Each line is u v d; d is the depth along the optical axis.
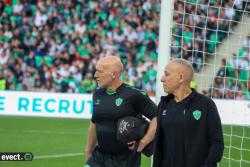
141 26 37.00
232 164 17.44
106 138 9.15
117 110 9.02
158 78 11.19
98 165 9.31
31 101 25.55
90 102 25.23
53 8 37.88
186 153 7.75
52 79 33.81
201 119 7.73
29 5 37.88
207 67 26.95
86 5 37.97
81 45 35.94
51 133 23.31
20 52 35.59
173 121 7.82
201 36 27.34
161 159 8.02
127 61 35.00
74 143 21.14
